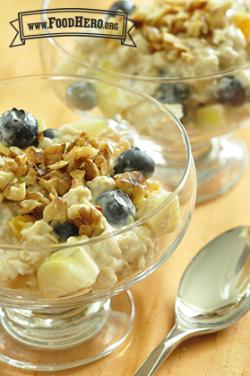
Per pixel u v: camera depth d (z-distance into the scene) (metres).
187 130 0.42
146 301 0.37
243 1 0.46
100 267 0.30
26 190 0.32
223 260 0.37
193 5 0.43
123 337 0.35
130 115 0.40
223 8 0.42
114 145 0.35
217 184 0.43
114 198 0.31
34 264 0.30
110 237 0.29
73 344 0.35
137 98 0.38
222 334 0.35
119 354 0.35
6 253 0.29
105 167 0.33
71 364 0.34
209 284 0.36
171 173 0.39
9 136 0.34
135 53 0.42
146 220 0.30
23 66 0.49
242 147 0.46
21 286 0.30
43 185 0.32
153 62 0.42
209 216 0.41
